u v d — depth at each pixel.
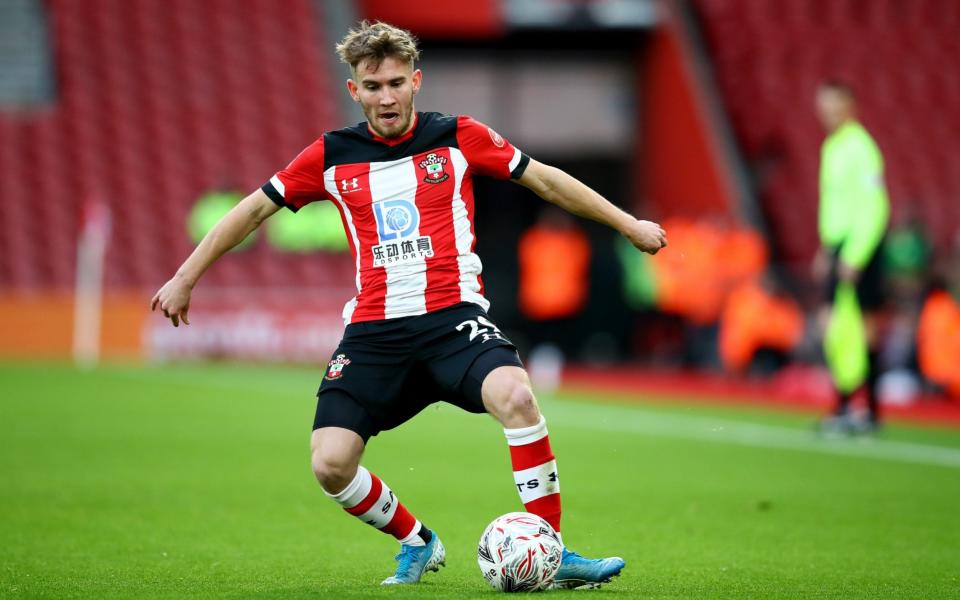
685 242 72.44
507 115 95.81
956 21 98.50
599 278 78.81
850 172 41.00
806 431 45.19
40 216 84.31
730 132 88.50
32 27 91.00
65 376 64.75
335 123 91.88
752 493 29.67
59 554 20.89
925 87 95.25
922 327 57.41
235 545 22.12
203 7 93.81
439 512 26.66
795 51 94.44
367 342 17.67
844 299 42.34
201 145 89.12
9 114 87.88
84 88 89.38
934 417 51.22
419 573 18.23
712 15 95.06
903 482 31.72
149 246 84.88
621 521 25.44
